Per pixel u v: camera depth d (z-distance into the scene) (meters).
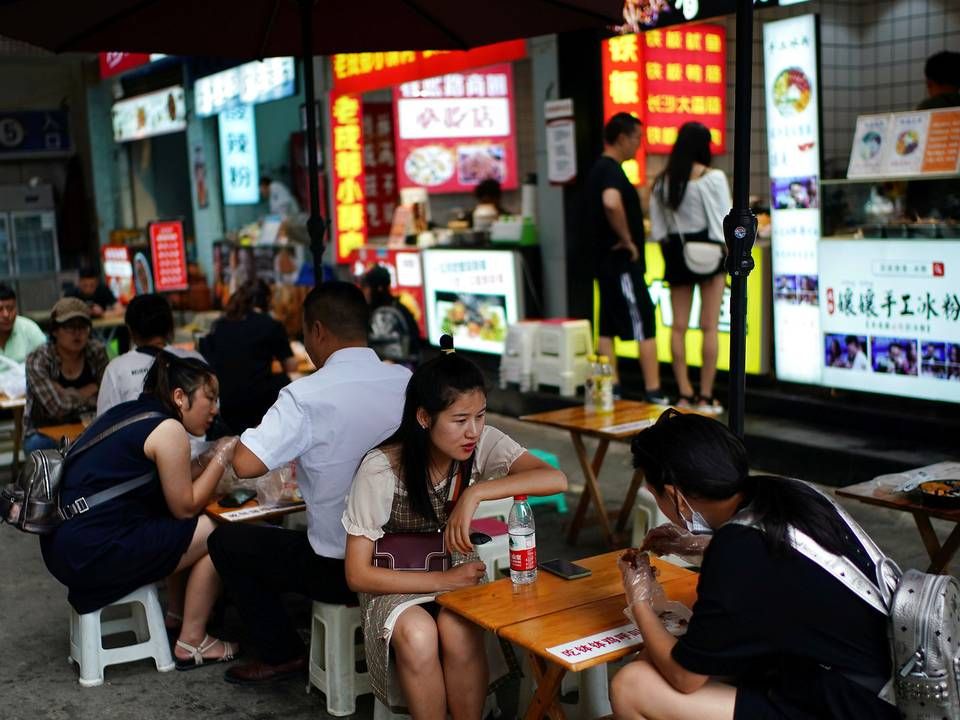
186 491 3.88
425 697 2.94
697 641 2.37
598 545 5.26
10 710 3.78
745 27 2.90
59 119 16.25
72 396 5.88
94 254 16.64
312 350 3.73
